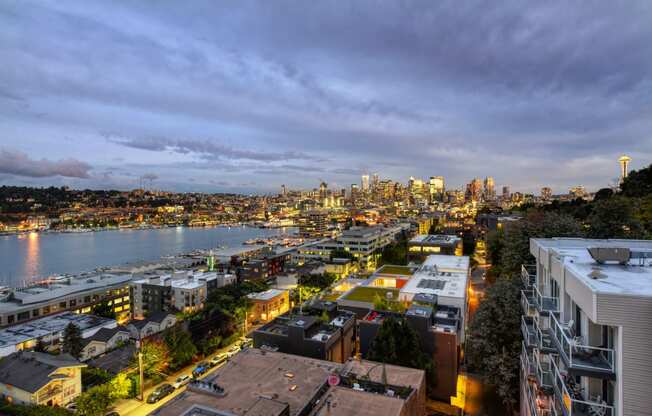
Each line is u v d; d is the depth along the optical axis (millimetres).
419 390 37219
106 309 103312
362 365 41781
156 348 61906
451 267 92750
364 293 77250
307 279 119938
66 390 52750
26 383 50625
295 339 53812
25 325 83438
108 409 51406
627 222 51656
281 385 38188
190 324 72500
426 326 52281
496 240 85688
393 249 156750
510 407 42875
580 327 21984
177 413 32844
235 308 85875
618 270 22266
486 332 41188
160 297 106188
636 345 16547
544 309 27375
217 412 29672
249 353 46469
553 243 34062
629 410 16609
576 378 22109
